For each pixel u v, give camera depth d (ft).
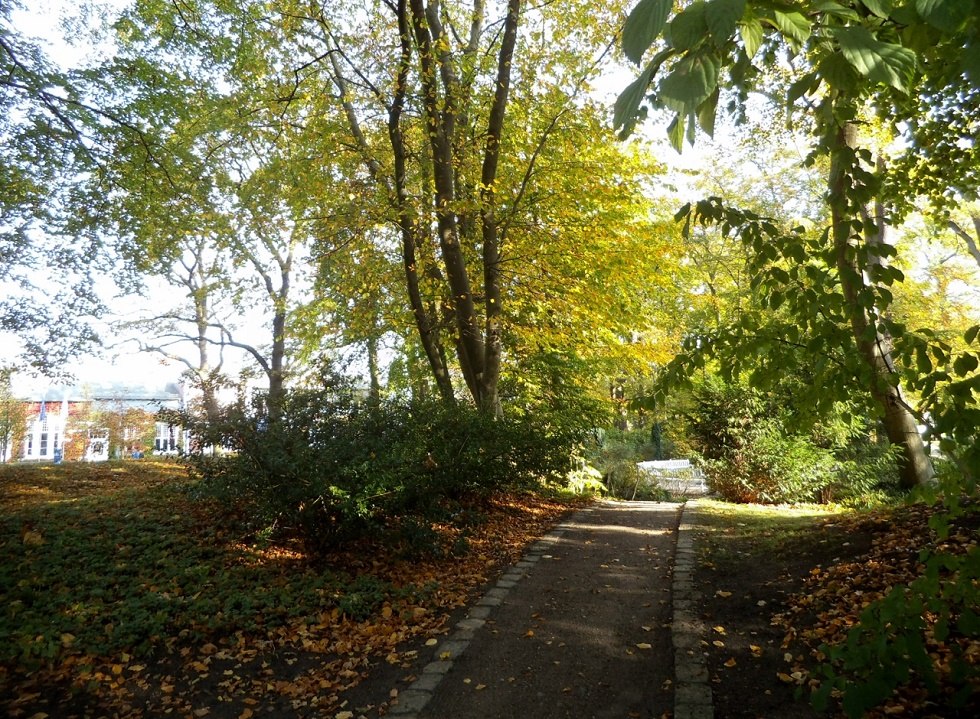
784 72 24.72
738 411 46.44
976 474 8.23
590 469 55.77
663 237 48.91
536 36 41.11
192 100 40.37
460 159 44.78
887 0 4.83
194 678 15.87
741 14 4.09
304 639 18.28
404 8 35.37
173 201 39.14
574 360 56.34
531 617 20.58
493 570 27.02
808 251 10.39
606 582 24.68
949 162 22.79
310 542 25.31
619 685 15.44
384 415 26.45
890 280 9.55
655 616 20.42
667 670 16.19
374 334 55.01
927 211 28.63
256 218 47.19
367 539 26.53
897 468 40.37
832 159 10.10
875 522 26.00
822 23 6.00
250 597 20.06
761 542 28.63
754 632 17.85
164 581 20.88
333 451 22.80
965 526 21.20
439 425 30.01
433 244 46.14
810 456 43.29
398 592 22.12
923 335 10.03
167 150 36.58
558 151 45.65
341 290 49.06
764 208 71.36
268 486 22.58
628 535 34.40
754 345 10.82
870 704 7.67
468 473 30.48
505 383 46.01
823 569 21.93
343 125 42.50
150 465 44.21
